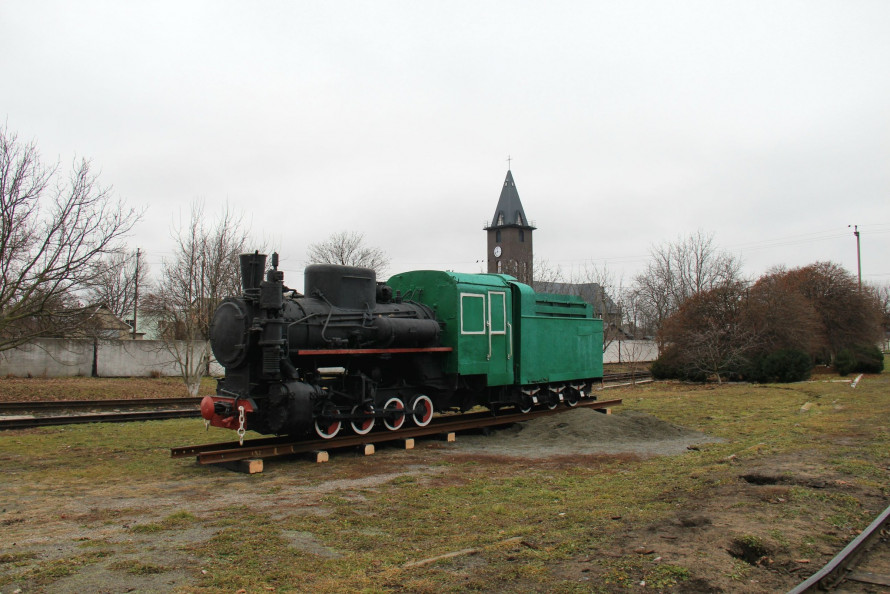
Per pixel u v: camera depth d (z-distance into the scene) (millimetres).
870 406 19031
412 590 4883
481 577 5137
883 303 70125
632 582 4996
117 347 29109
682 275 47062
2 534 6289
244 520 6922
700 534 6234
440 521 7020
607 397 24594
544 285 47344
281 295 10227
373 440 11773
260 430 10852
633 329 54906
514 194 86812
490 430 14453
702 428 15148
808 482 8508
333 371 12320
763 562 5641
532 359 15477
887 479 8906
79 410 17953
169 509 7395
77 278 19000
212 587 4898
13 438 12773
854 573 5457
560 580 5059
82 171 18906
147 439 12797
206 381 28781
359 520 7012
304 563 5508
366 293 12234
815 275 38938
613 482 9109
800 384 28750
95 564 5398
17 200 18469
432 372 13273
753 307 32062
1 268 18516
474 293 13875
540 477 9516
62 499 7863
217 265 24625
